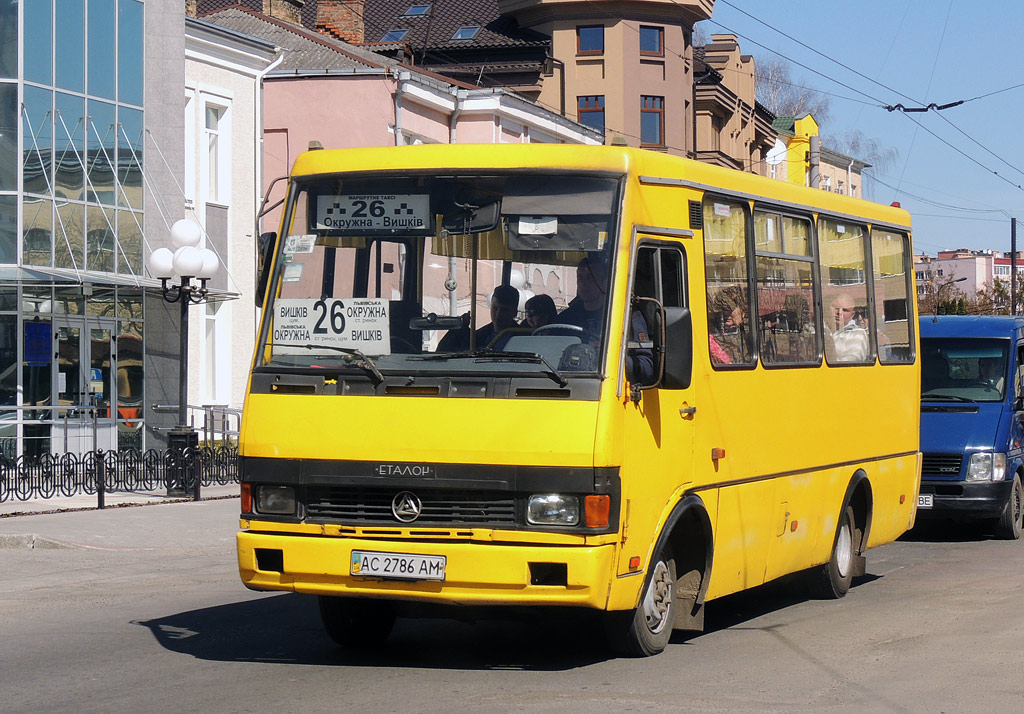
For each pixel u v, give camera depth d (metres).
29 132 24.09
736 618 10.70
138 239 26.25
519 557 7.59
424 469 7.79
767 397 10.00
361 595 7.91
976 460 16.97
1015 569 13.93
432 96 35.28
